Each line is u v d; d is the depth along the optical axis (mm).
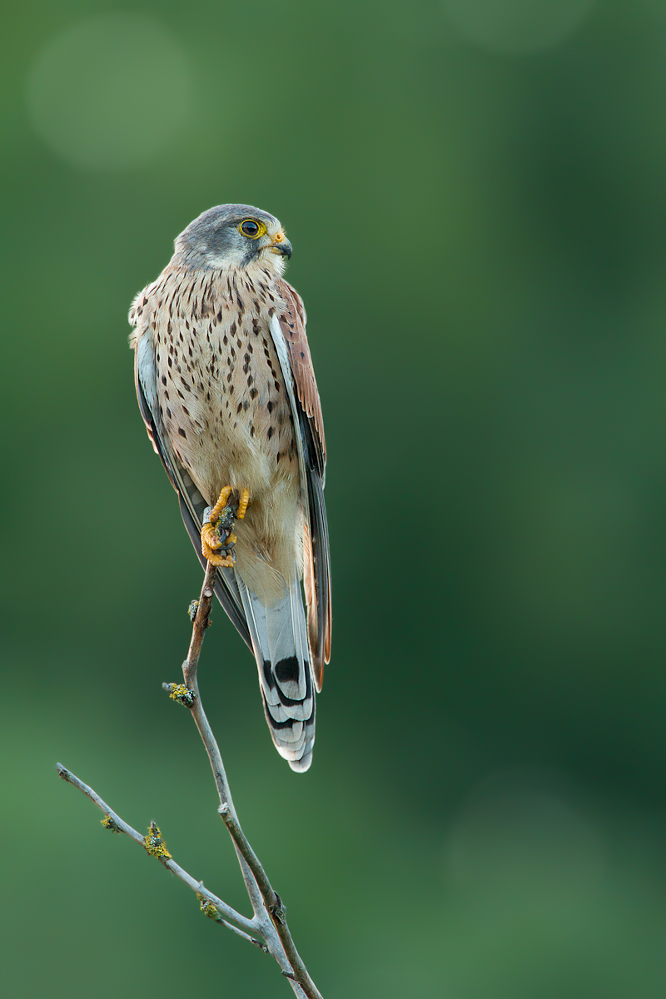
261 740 15602
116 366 16484
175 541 16062
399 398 17359
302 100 17516
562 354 17938
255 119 17375
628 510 17078
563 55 18047
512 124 18141
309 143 17422
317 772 16359
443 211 17609
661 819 17188
